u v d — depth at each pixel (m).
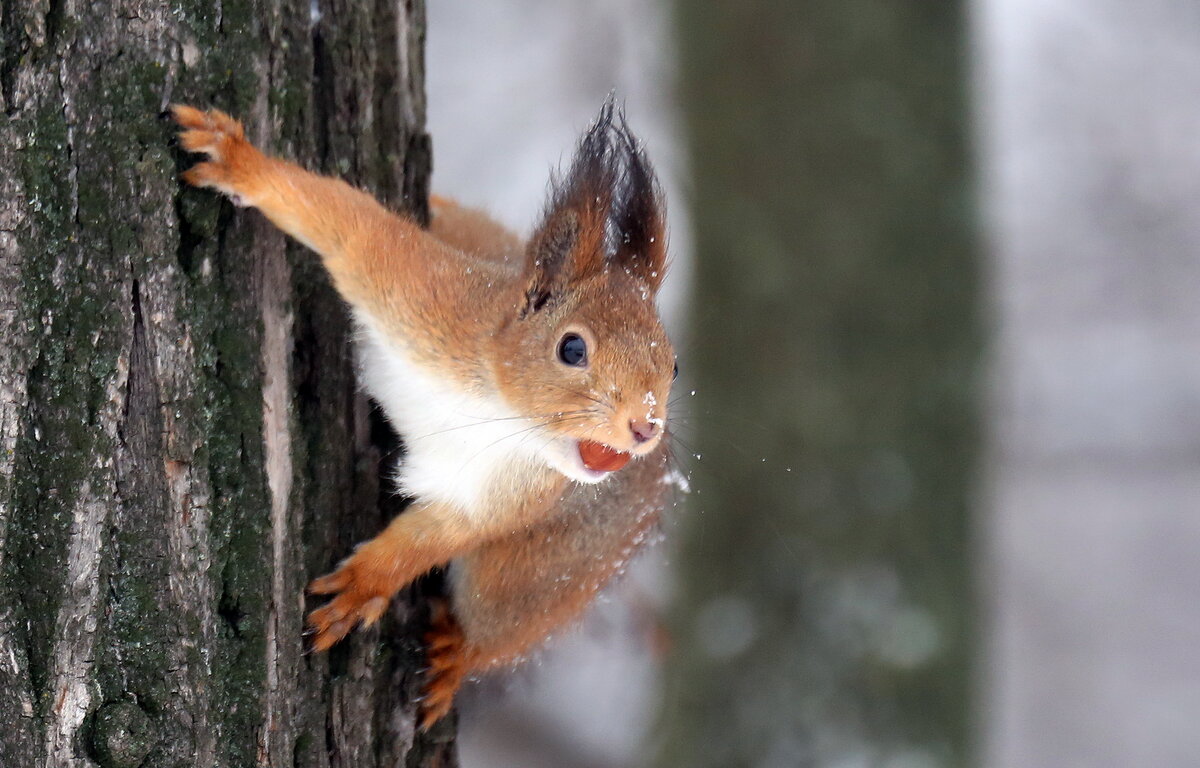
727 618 11.71
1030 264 20.69
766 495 11.76
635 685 14.61
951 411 11.84
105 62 4.91
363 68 6.08
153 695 4.95
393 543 5.95
